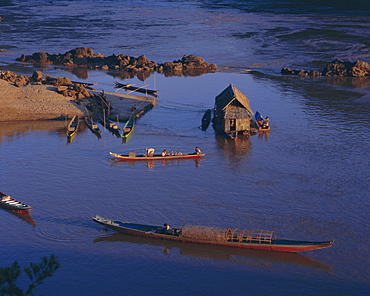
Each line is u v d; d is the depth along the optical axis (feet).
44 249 312.29
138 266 296.92
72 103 604.49
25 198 377.91
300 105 623.36
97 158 457.27
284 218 347.15
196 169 432.66
